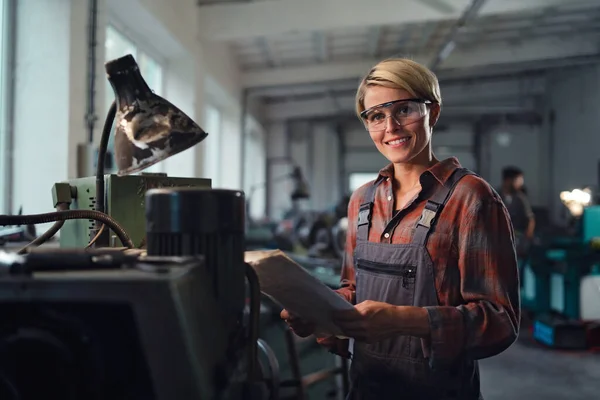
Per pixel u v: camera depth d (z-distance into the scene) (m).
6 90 2.39
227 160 6.57
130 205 1.05
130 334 0.50
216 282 0.57
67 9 2.38
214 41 5.02
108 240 1.02
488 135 9.09
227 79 5.76
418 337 0.85
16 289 0.46
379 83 0.95
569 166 7.66
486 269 0.85
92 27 2.55
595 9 5.16
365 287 1.01
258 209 8.88
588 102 7.05
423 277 0.91
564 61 6.09
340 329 0.74
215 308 0.56
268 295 0.69
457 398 0.91
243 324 0.64
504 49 6.16
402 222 0.98
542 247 4.08
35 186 2.39
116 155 0.78
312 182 9.35
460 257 0.88
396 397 0.94
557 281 3.91
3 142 2.39
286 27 4.29
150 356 0.45
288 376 1.96
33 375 0.47
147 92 0.79
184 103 4.32
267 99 8.78
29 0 2.41
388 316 0.77
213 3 4.43
